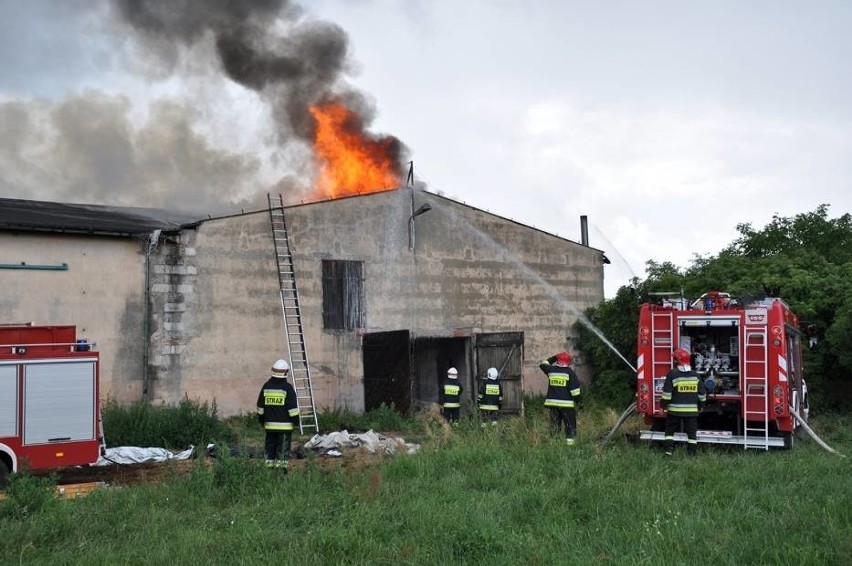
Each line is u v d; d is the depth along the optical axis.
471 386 21.86
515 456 10.53
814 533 6.12
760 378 11.41
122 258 16.62
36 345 10.60
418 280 21.36
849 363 16.80
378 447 13.24
